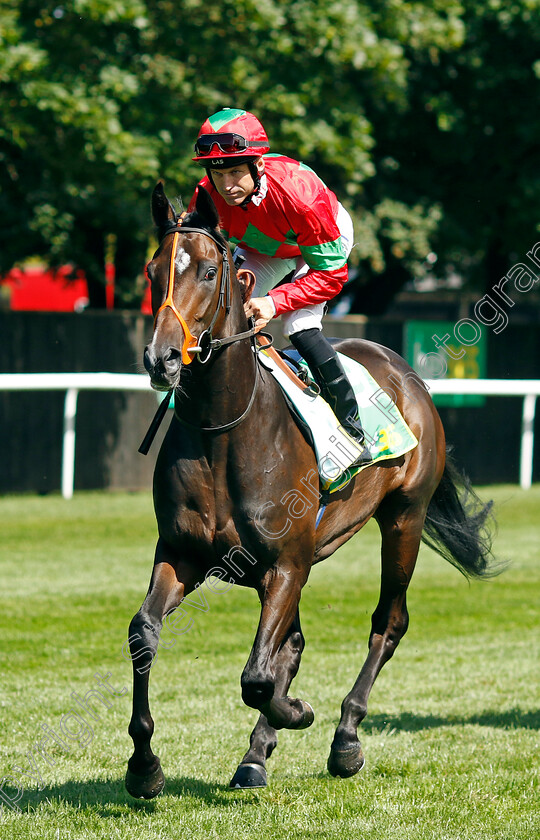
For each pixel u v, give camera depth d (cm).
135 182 1741
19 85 1591
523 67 2123
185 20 1748
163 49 1764
